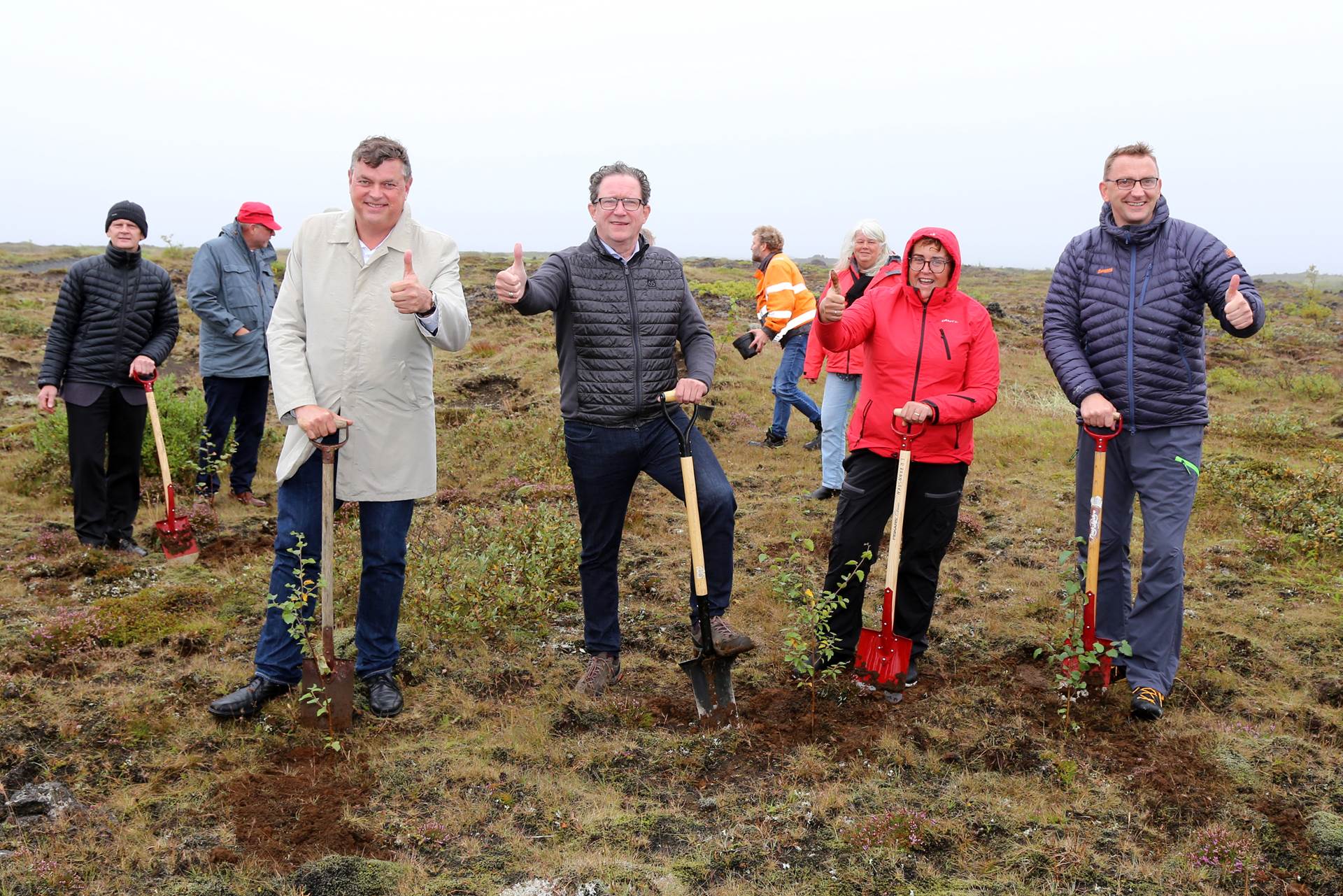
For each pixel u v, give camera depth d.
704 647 3.84
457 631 4.75
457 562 5.19
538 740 3.78
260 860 3.02
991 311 21.31
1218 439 9.73
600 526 4.18
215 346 6.80
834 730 3.87
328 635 3.77
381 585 4.03
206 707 3.98
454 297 3.85
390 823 3.23
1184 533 3.96
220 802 3.32
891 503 4.12
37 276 22.05
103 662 4.43
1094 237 4.11
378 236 3.83
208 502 6.85
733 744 3.77
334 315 3.81
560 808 3.35
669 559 5.98
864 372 4.16
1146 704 3.91
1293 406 12.35
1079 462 4.25
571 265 3.97
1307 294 30.48
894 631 4.27
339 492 3.90
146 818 3.22
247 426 7.10
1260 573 5.80
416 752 3.69
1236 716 4.04
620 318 3.96
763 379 11.88
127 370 5.86
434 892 2.88
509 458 8.40
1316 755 3.69
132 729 3.79
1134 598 5.17
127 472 6.07
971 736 3.81
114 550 6.02
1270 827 3.25
